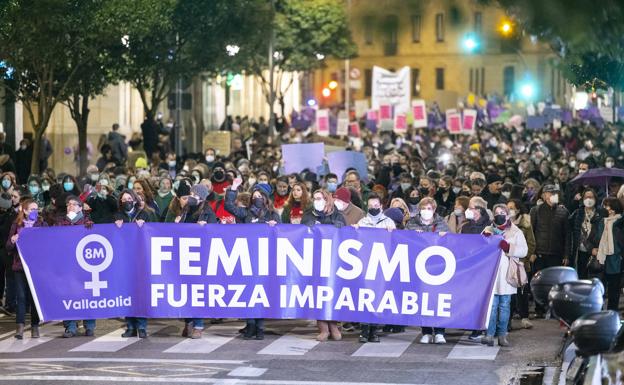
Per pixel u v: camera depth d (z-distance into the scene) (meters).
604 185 20.61
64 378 12.76
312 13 55.69
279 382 12.54
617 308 17.50
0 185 19.34
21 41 26.08
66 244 15.45
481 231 15.62
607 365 6.17
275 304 15.36
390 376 12.89
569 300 6.33
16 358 14.20
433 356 14.31
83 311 15.48
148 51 32.78
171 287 15.45
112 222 16.94
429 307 14.98
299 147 26.91
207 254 15.39
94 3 26.28
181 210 16.84
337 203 16.09
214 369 13.35
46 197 20.75
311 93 83.38
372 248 15.11
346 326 16.66
